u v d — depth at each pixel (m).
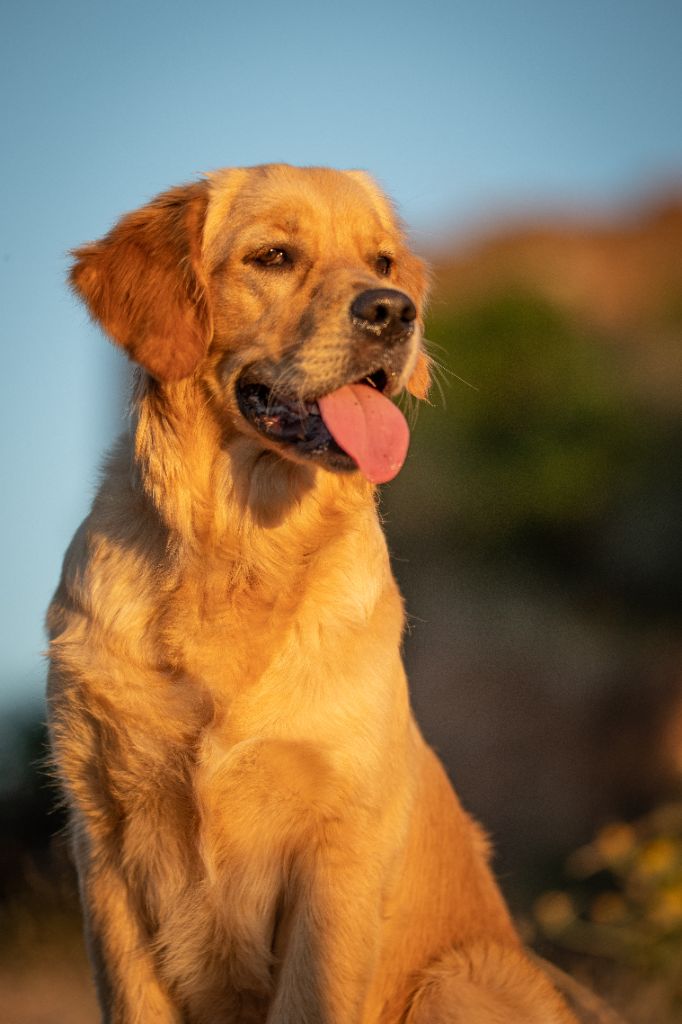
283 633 6.81
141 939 7.01
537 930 11.84
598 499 24.92
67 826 7.77
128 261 7.57
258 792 6.74
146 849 6.91
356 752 6.74
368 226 7.85
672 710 22.30
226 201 7.68
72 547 7.30
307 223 7.52
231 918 6.88
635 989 10.34
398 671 7.14
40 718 16.72
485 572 24.70
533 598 24.39
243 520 6.96
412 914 7.55
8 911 13.04
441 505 25.02
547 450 24.95
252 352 7.31
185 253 7.50
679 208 40.81
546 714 22.89
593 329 28.30
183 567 6.82
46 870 14.09
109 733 6.77
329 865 6.77
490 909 8.23
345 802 6.73
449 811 8.03
